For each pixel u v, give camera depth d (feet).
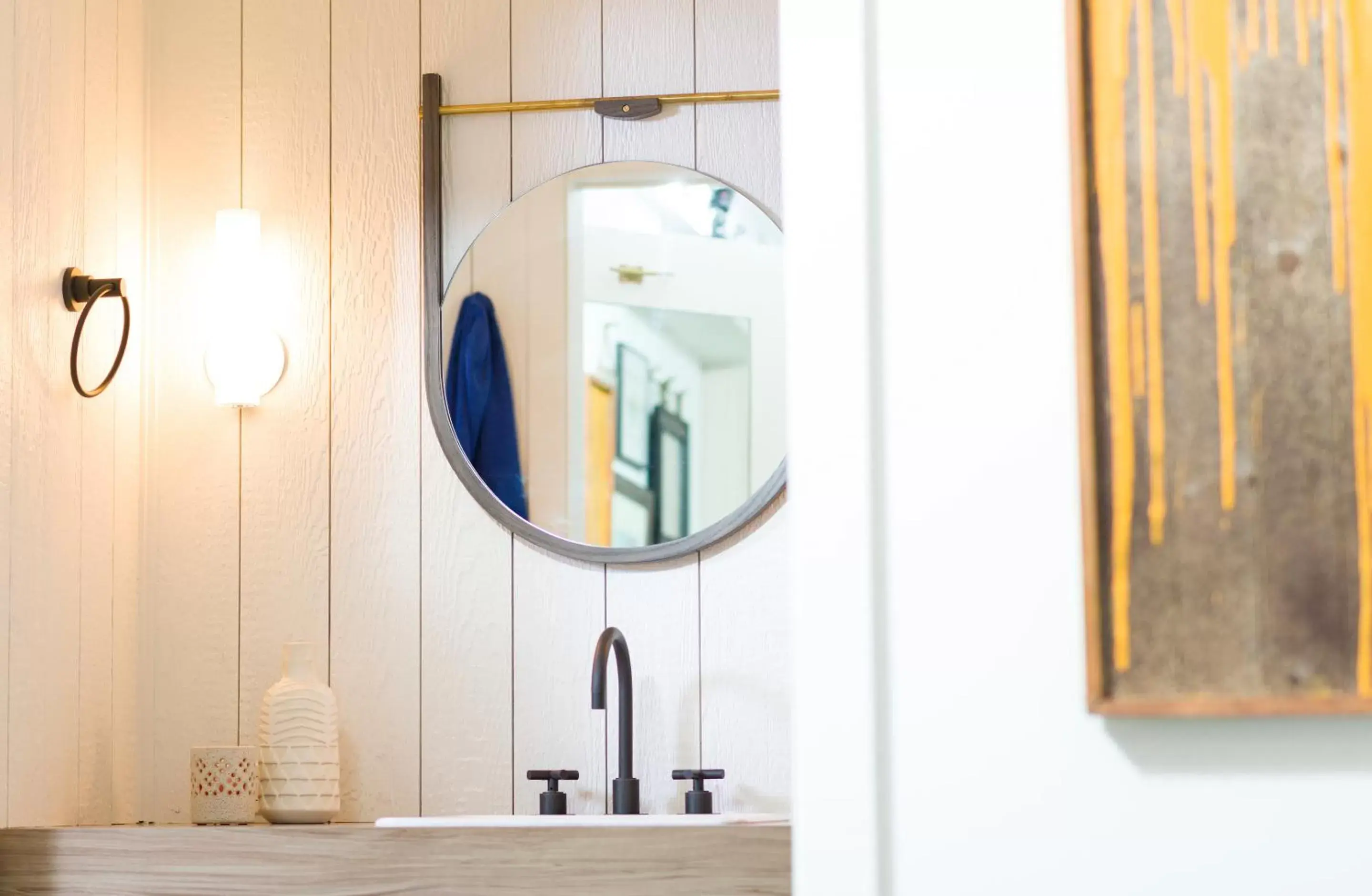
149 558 7.48
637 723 7.14
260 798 6.86
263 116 7.64
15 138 6.16
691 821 5.86
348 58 7.63
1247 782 2.81
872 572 2.89
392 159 7.56
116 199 7.24
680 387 7.28
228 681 7.38
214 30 7.71
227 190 7.63
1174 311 2.90
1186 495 2.86
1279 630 2.82
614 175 7.43
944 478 2.93
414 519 7.37
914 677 2.89
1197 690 2.82
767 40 7.36
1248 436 2.87
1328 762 2.80
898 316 2.97
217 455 7.50
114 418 7.18
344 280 7.53
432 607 7.32
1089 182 2.93
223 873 5.76
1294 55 2.93
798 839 2.86
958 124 2.99
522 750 7.20
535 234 7.43
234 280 7.37
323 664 7.34
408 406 7.43
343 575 7.38
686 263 7.34
